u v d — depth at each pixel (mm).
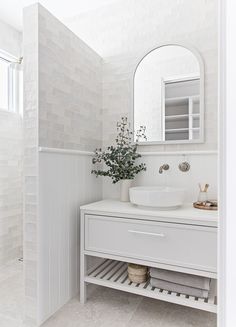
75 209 1757
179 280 1418
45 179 1468
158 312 1541
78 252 1785
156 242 1413
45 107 1468
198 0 1804
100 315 1508
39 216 1422
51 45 1517
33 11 1418
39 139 1420
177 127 1843
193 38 1812
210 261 1285
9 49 2424
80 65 1819
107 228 1549
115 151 1889
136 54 1993
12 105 2514
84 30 2211
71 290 1698
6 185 2305
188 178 1799
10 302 1646
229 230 477
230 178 474
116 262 1923
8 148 2334
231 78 475
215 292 1472
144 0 1980
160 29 1917
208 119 1758
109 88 2094
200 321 1456
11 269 2162
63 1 2078
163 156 1875
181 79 1836
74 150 1736
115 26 2082
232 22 475
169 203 1446
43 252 1450
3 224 2270
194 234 1320
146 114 1940
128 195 1848
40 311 1424
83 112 1857
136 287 1502
